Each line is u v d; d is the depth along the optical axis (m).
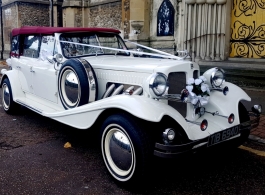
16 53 6.36
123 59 4.69
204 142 3.26
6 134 5.12
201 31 9.49
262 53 8.80
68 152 4.34
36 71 5.34
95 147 4.54
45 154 4.27
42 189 3.31
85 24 15.19
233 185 3.43
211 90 3.99
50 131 5.28
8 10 18.73
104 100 3.49
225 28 9.20
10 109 6.20
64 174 3.66
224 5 9.04
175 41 10.60
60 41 4.77
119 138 3.31
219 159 4.14
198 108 3.79
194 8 9.48
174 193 3.25
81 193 3.23
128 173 3.22
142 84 3.58
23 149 4.44
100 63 4.36
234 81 8.60
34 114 6.42
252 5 8.80
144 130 3.12
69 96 4.34
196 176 3.64
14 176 3.60
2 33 19.91
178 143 3.36
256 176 3.65
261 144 4.64
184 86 3.85
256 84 8.15
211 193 3.25
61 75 4.38
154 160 3.20
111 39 5.46
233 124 3.81
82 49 5.01
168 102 3.65
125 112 3.31
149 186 3.39
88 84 4.04
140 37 11.20
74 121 3.94
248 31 9.01
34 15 18.14
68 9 15.03
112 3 13.35
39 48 5.47
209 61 9.30
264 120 5.55
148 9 11.33
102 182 3.47
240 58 9.23
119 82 4.02
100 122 3.79
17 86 6.00
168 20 10.73
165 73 3.58
